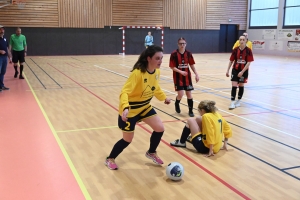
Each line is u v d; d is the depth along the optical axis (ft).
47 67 50.44
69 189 11.18
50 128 18.40
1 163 13.34
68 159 13.91
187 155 14.58
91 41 76.84
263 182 11.95
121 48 79.61
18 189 11.12
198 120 15.40
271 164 13.65
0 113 21.53
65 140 16.40
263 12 84.69
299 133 17.97
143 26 79.77
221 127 14.67
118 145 12.80
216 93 30.01
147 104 12.42
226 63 59.82
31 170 12.71
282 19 79.25
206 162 13.79
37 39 72.49
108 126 19.04
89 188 11.30
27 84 33.91
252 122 20.16
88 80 37.50
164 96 12.76
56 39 73.97
